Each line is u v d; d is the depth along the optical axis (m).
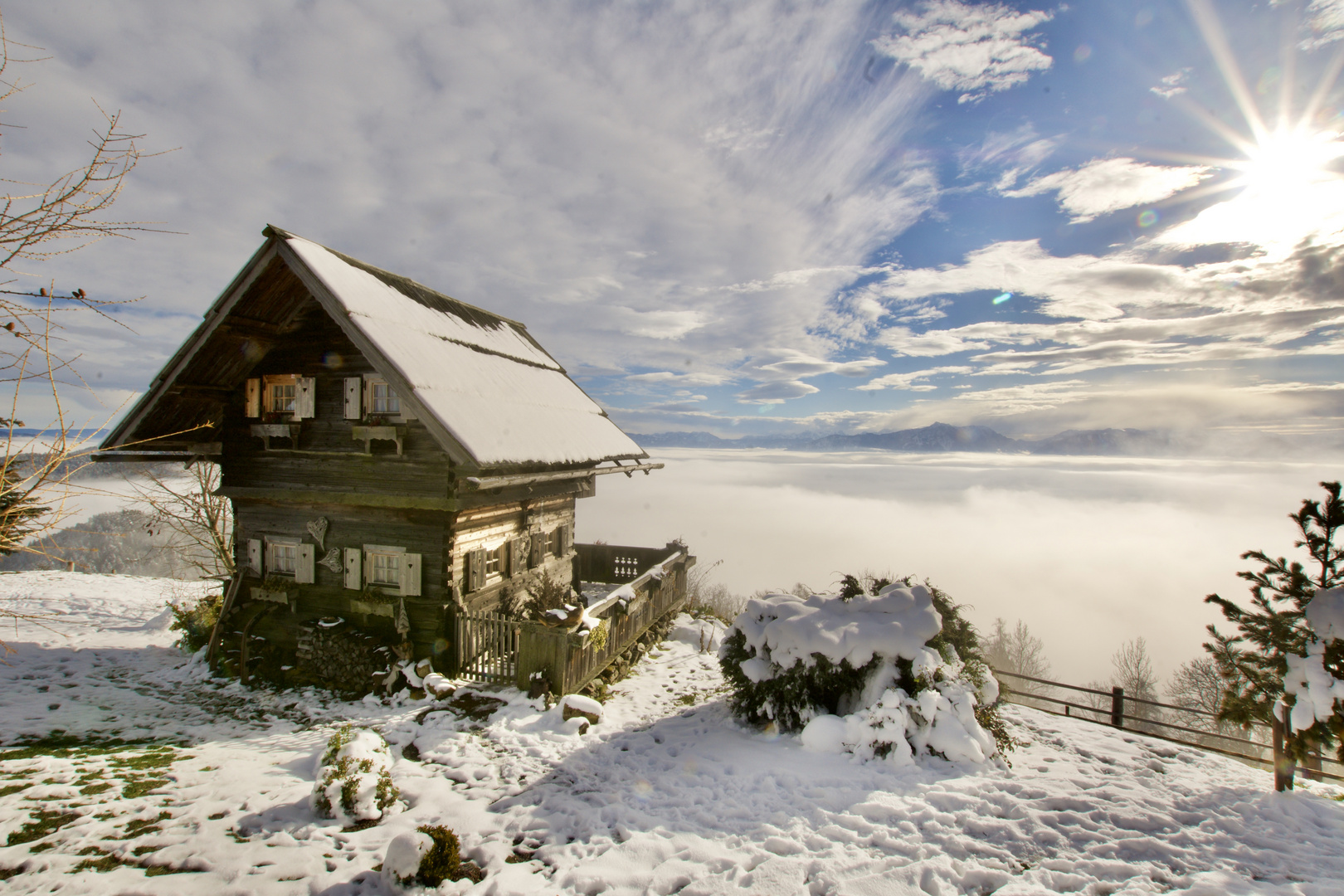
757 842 6.03
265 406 12.25
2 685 10.68
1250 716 8.35
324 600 11.84
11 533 3.75
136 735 8.88
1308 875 5.57
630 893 5.29
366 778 6.64
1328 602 7.59
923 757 7.77
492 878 5.47
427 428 10.23
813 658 8.62
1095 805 6.77
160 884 5.19
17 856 5.49
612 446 15.37
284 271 10.97
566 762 8.10
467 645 10.92
